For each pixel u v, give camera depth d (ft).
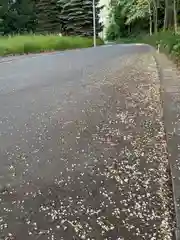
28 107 27.02
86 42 126.82
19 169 16.08
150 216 11.91
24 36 105.19
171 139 17.75
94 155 17.20
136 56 61.62
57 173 15.49
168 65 43.73
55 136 20.16
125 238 10.89
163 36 76.89
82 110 25.39
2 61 59.16
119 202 12.89
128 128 20.79
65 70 46.14
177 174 14.16
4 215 12.48
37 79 39.60
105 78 38.55
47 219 12.12
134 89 31.60
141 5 147.84
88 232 11.30
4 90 33.71
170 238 10.70
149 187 13.80
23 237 11.24
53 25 155.84
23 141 19.62
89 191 13.79
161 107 24.81
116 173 15.15
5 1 146.82
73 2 152.15
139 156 16.74
